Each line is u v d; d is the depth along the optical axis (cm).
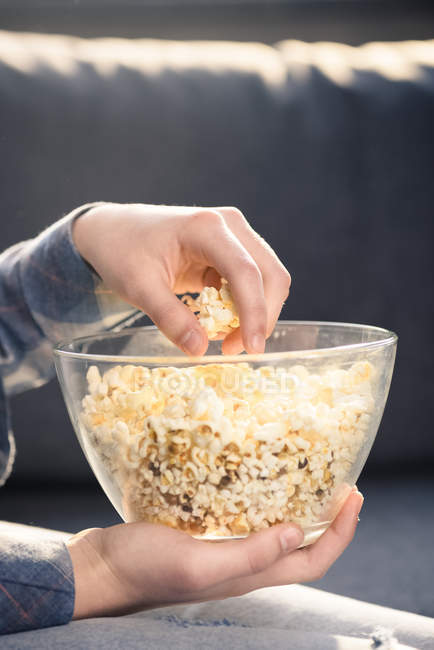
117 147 164
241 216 88
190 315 84
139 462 76
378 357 80
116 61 175
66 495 160
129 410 77
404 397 168
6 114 161
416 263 169
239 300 81
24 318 110
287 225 167
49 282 105
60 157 162
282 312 167
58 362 82
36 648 73
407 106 171
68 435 162
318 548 82
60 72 168
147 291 85
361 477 165
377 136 169
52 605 77
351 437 78
